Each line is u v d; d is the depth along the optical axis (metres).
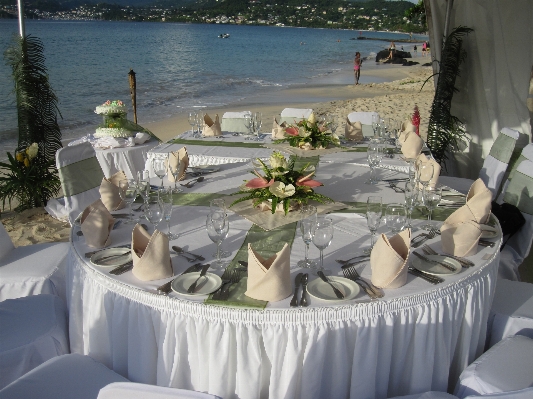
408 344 2.04
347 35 92.69
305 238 2.17
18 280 2.96
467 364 2.30
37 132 5.70
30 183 5.64
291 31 108.50
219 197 3.22
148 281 2.10
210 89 18.00
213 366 1.94
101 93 16.14
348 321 1.90
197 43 46.72
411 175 3.09
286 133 4.71
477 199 2.69
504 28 5.56
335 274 2.15
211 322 1.90
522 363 2.16
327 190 3.38
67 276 2.59
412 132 4.24
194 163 4.51
